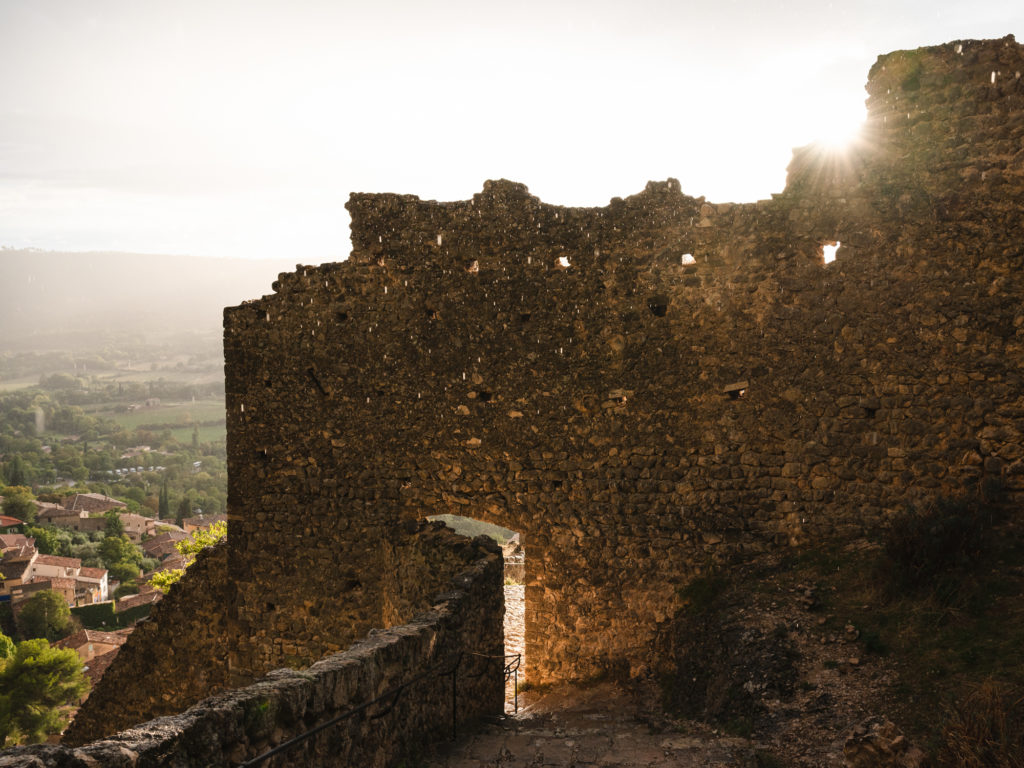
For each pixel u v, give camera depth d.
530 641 13.14
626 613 12.64
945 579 9.42
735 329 12.20
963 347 11.11
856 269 11.62
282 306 14.55
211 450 195.38
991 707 6.60
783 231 11.98
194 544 27.02
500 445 13.38
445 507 13.73
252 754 5.41
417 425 13.84
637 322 12.66
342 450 14.29
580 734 8.88
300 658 14.57
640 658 12.41
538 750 8.25
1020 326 10.84
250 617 14.87
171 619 15.60
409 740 7.88
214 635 15.34
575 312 12.95
